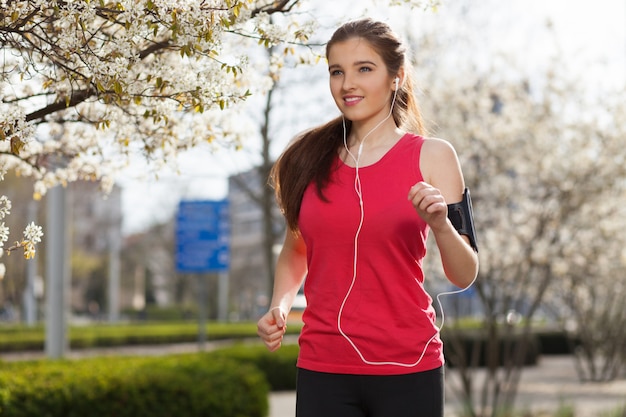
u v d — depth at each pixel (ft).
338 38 8.51
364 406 8.27
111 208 154.81
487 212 33.55
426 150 8.43
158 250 177.47
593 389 50.08
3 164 9.87
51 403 22.08
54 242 36.96
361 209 8.18
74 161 13.35
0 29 9.04
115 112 10.11
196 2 8.41
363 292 8.21
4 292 149.07
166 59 10.41
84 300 211.00
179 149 12.57
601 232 33.71
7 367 27.45
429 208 7.47
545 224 31.24
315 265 8.48
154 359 33.88
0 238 8.75
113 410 23.35
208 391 26.48
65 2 8.80
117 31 9.83
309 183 8.65
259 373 30.78
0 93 9.46
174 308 190.90
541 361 79.30
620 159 31.04
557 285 46.50
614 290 54.44
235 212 71.97
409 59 8.92
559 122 33.45
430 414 8.15
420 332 8.20
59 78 10.57
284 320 8.98
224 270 52.21
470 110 33.47
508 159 32.55
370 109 8.49
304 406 8.39
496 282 31.71
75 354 72.54
